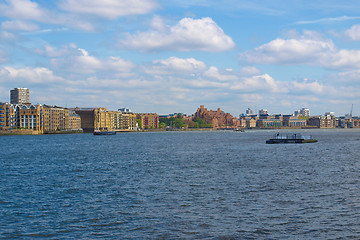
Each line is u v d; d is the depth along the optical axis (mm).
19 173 76750
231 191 53906
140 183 61781
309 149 137375
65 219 40281
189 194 52094
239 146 161875
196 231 36219
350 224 37781
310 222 38531
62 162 98688
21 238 34938
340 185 58031
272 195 50781
